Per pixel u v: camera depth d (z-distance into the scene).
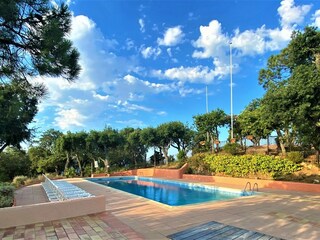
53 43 3.83
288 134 17.05
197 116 27.28
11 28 3.80
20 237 5.09
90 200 7.04
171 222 6.26
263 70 21.66
